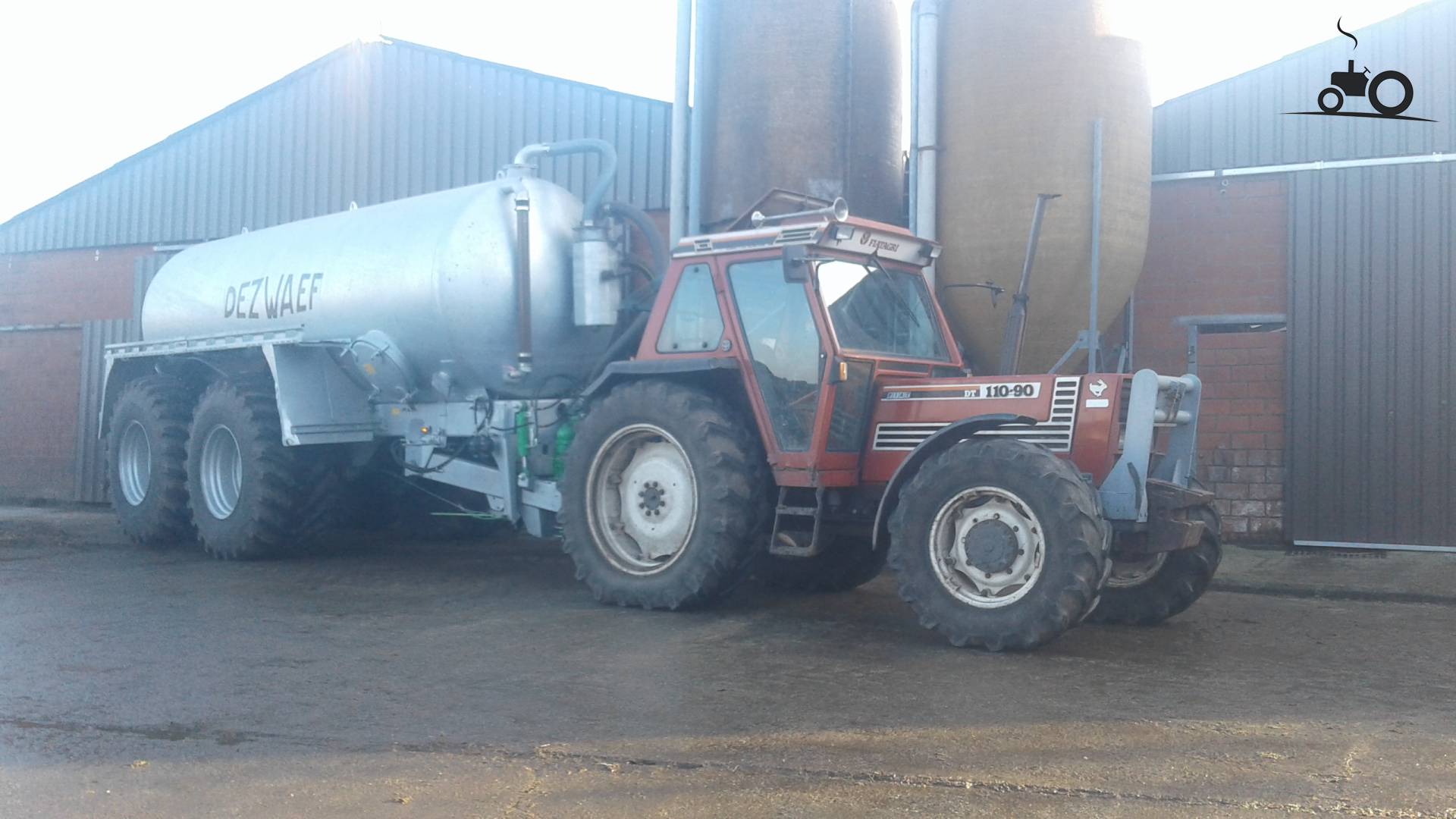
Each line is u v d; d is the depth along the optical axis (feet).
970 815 12.24
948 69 32.71
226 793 13.04
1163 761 14.07
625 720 15.80
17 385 49.44
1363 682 18.43
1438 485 31.83
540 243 28.84
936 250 26.00
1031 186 31.24
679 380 25.03
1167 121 34.71
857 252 24.21
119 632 21.83
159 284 36.86
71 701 16.87
